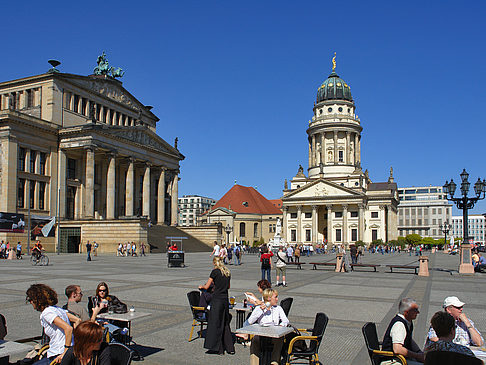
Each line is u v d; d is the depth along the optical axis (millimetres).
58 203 67750
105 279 27609
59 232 64812
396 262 59906
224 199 149250
